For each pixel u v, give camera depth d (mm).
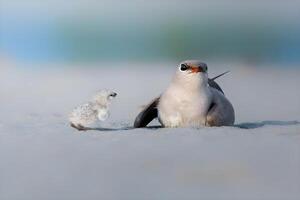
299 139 8711
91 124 10148
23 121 11891
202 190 5625
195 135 9039
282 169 6543
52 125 10766
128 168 6590
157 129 9969
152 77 28547
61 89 22969
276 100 19266
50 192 5598
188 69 10367
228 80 27719
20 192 5621
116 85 24594
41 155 7508
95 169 6578
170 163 6809
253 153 7473
